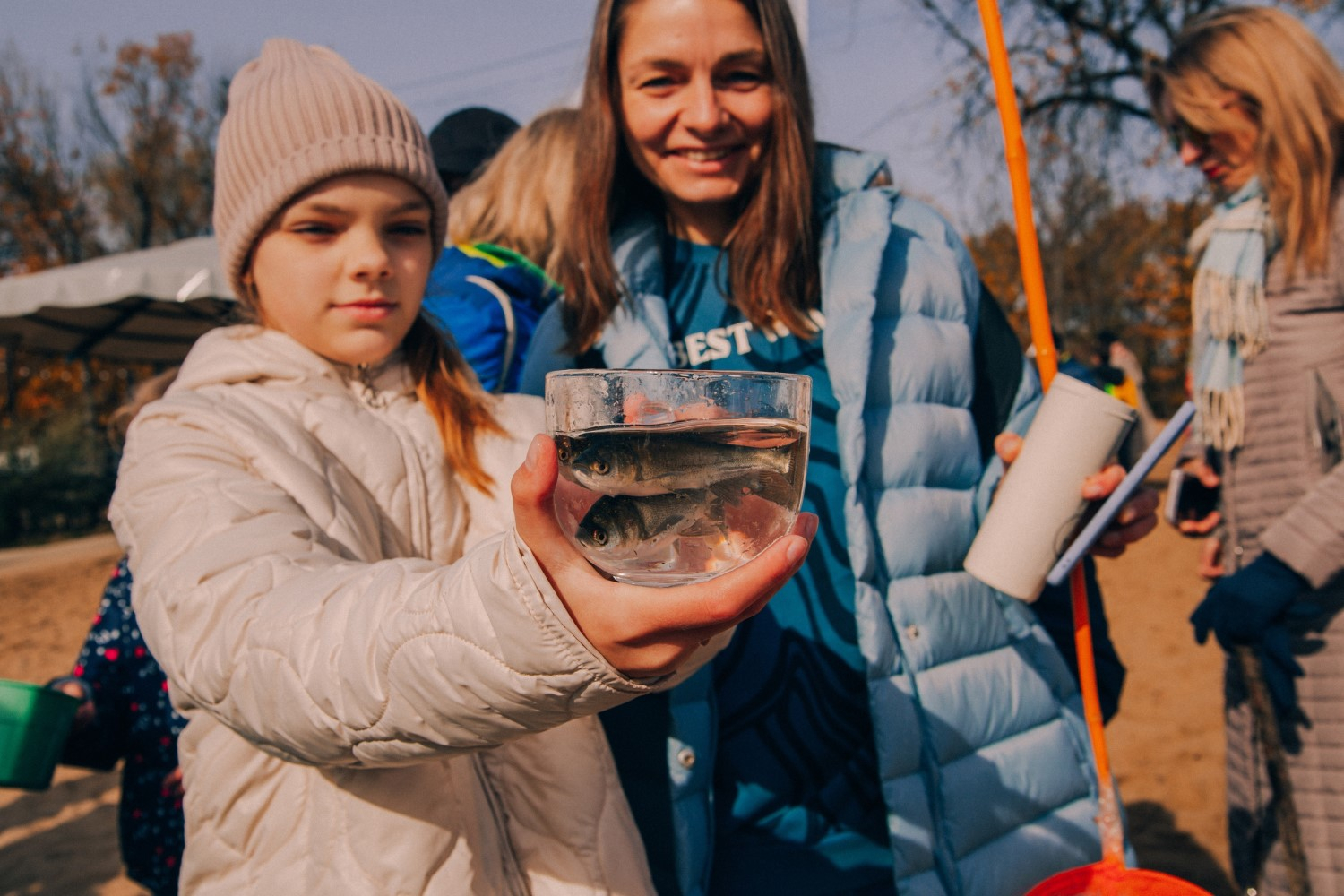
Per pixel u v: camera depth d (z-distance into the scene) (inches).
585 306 64.7
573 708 28.5
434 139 115.7
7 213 1135.6
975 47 599.2
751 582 24.9
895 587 59.5
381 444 46.3
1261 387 77.7
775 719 57.6
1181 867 120.0
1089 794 63.7
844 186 67.1
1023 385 68.6
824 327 63.3
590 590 26.3
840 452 60.6
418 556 46.8
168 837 73.2
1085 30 567.2
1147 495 54.3
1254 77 76.1
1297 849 69.4
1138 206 916.6
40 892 135.8
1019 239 51.1
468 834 41.1
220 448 40.5
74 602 375.9
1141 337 1059.3
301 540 36.4
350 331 46.6
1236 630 70.2
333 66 46.8
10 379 927.7
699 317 66.4
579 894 44.1
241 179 45.9
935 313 65.2
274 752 34.7
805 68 63.6
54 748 69.3
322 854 39.2
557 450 27.2
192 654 34.1
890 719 56.2
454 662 28.4
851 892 56.6
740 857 56.6
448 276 80.9
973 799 57.9
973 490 65.1
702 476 26.3
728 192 63.9
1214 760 152.2
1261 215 77.9
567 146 89.4
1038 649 64.6
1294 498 75.5
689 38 59.7
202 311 366.3
